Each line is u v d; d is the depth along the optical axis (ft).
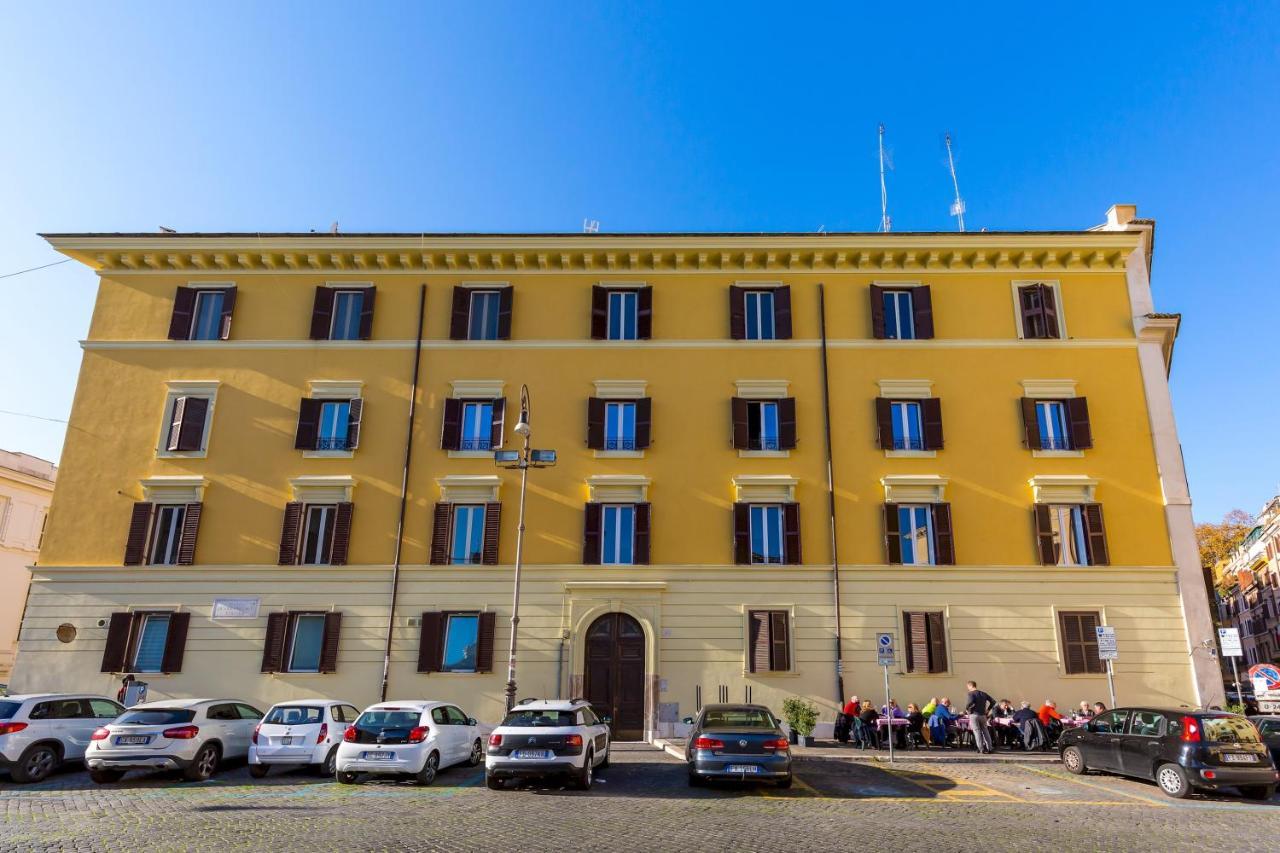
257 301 83.51
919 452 76.79
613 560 75.05
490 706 70.85
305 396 80.33
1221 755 42.73
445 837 31.50
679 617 72.54
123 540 76.23
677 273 82.99
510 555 74.69
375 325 82.53
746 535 74.54
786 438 77.05
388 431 78.79
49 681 72.43
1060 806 40.52
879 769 53.06
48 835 31.45
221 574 74.79
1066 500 75.05
